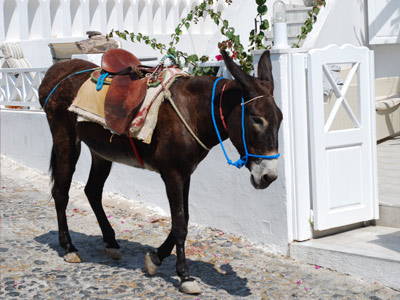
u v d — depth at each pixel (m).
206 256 6.04
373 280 5.27
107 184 8.18
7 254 6.07
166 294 5.14
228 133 4.78
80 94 5.59
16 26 11.71
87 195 6.11
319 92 5.79
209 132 4.95
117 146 5.44
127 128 5.14
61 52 9.47
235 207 6.47
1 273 5.60
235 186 6.44
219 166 6.59
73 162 5.98
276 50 5.77
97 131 5.54
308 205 5.95
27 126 9.48
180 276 5.17
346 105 5.98
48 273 5.61
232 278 5.47
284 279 5.42
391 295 5.02
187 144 4.98
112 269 5.74
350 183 6.04
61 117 5.89
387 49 10.18
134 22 11.71
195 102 4.96
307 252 5.76
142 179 7.71
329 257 5.58
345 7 9.16
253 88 4.57
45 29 11.38
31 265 5.81
